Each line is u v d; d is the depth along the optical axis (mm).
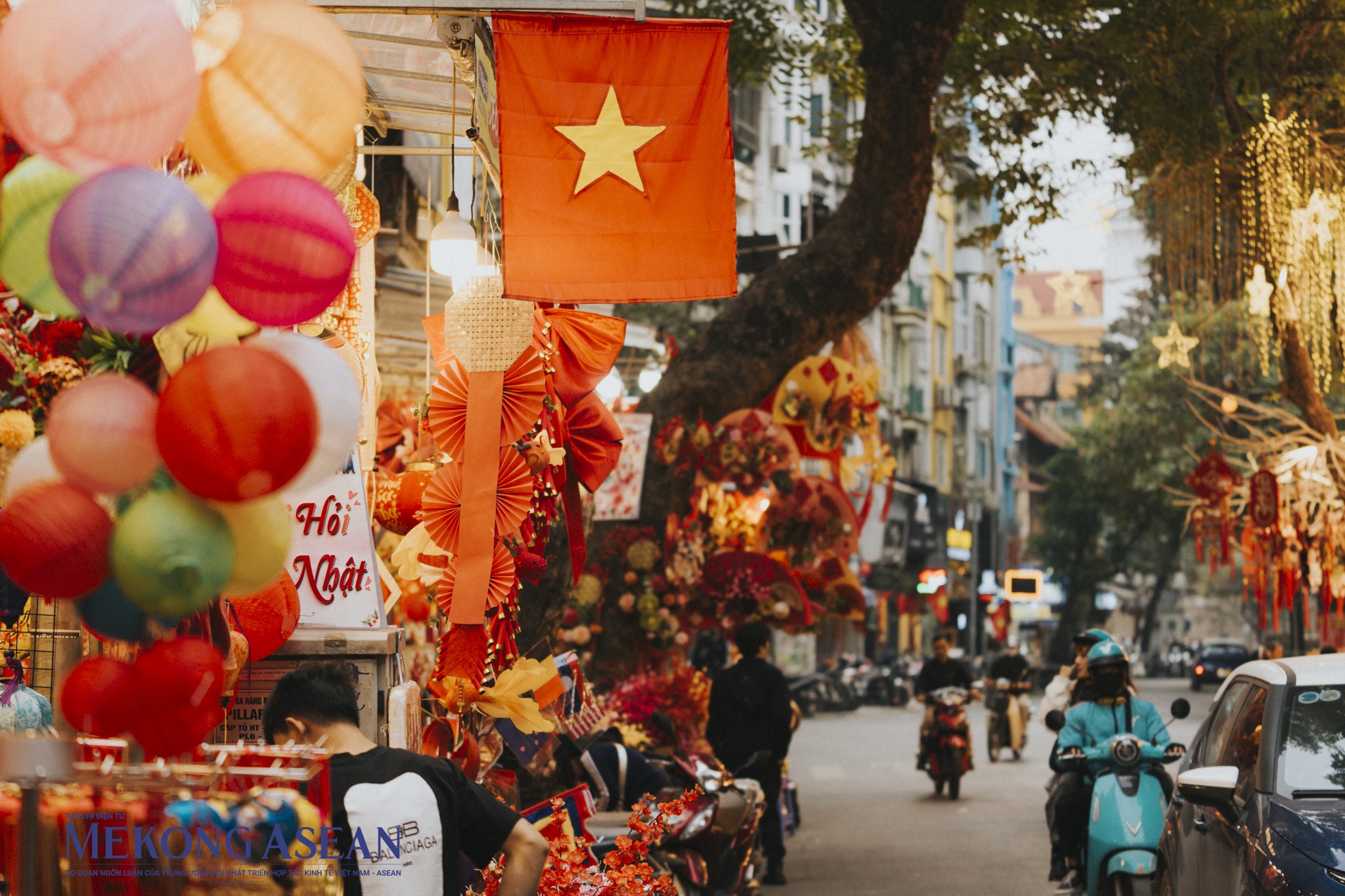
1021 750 21688
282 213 3062
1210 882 6152
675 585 11141
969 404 57656
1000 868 10875
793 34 17734
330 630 5105
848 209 11711
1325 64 15211
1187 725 28266
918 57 11375
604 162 5285
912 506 48844
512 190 5219
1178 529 50656
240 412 2811
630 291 5246
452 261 5613
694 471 11484
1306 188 14156
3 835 3074
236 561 3090
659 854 7301
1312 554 15641
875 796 16594
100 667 3066
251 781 3221
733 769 10125
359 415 3281
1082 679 8891
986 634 55656
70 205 2795
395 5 5172
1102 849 7582
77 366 3781
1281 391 16812
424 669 8836
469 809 3873
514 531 5402
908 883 10234
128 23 2834
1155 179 16156
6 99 2842
